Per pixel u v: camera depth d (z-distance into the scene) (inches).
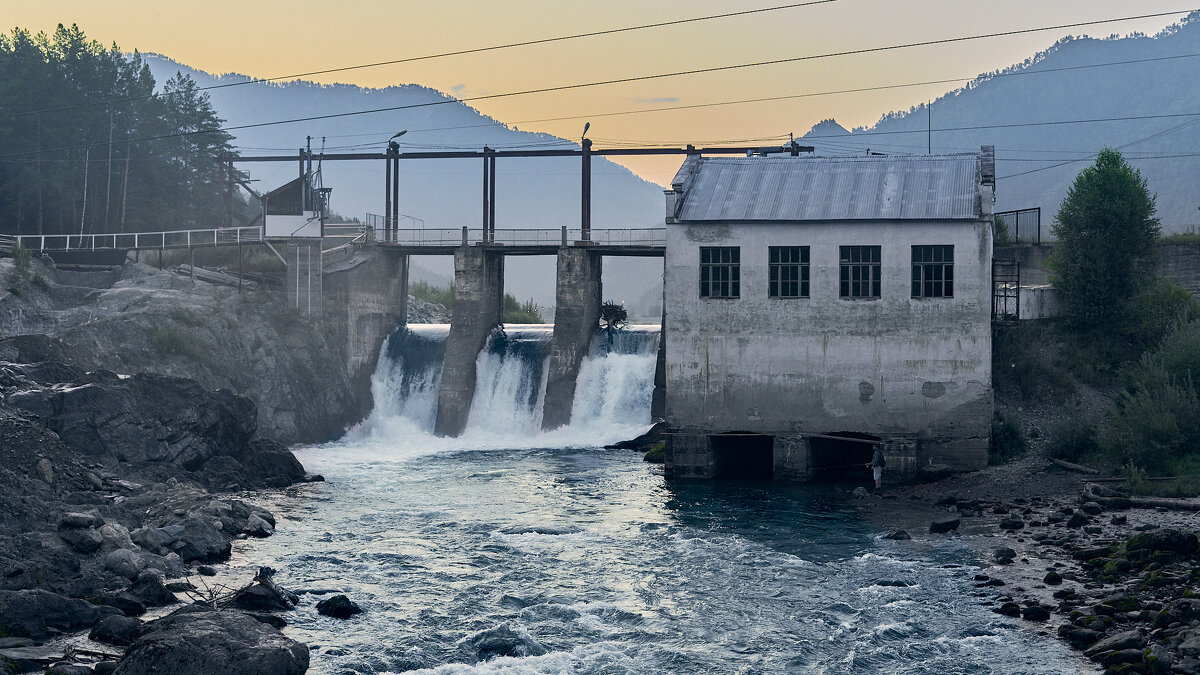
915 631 1266.0
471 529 1838.1
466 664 1180.5
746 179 2364.7
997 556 1553.9
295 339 3065.9
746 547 1692.9
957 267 2139.5
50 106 3971.5
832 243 2186.3
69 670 1067.9
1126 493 1838.1
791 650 1219.2
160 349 2696.9
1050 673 1116.5
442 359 3245.6
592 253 3134.8
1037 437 2192.4
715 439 2314.2
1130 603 1261.1
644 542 1736.0
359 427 3161.9
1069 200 2522.1
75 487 1768.0
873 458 2190.0
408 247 3321.9
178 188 4466.0
